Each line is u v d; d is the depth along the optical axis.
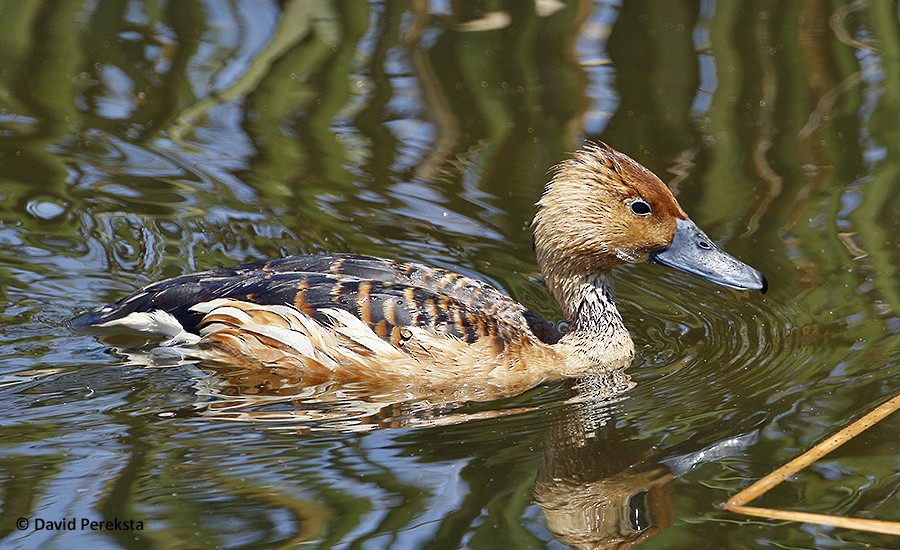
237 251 14.18
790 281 13.41
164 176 15.64
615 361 12.46
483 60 18.48
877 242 13.99
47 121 16.72
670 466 10.16
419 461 10.23
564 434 10.77
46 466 9.99
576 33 19.27
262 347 12.05
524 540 9.08
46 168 15.65
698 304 13.65
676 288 14.09
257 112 17.12
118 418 10.91
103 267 13.80
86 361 11.98
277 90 17.66
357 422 11.05
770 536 9.02
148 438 10.55
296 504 9.49
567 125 16.64
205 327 12.22
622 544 9.03
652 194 12.38
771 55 18.44
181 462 10.13
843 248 13.91
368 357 11.84
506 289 13.61
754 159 15.87
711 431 10.73
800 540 8.94
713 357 12.34
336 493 9.66
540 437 10.73
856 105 17.08
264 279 12.38
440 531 9.14
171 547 8.91
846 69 17.98
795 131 16.48
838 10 19.52
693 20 19.45
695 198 14.96
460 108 17.19
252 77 17.98
